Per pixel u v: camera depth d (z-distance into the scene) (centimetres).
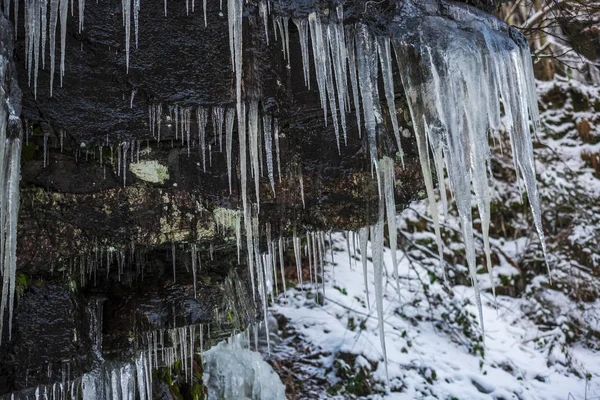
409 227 1097
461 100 374
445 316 941
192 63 327
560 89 1277
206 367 649
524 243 1134
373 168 376
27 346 298
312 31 350
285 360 786
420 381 810
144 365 373
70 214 313
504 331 988
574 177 1191
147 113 322
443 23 380
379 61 369
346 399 748
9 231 268
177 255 390
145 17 317
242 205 349
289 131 360
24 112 295
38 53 292
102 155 320
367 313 885
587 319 1032
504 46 395
